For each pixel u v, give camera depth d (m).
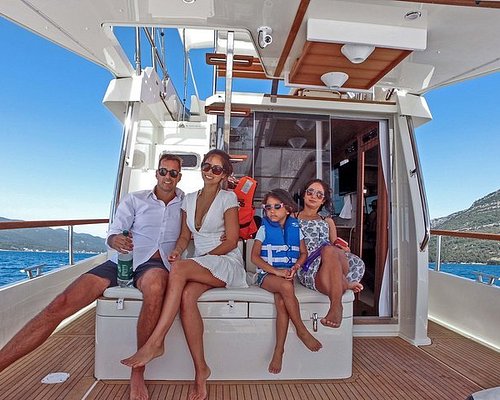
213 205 2.41
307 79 3.01
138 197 2.49
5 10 2.38
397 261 3.28
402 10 2.14
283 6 2.17
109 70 3.23
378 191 3.48
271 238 2.44
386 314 3.30
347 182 4.36
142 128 3.53
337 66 2.73
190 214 2.43
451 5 2.05
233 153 3.26
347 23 2.27
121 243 2.26
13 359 1.96
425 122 3.47
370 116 3.39
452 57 2.71
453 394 2.15
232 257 2.39
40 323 2.03
